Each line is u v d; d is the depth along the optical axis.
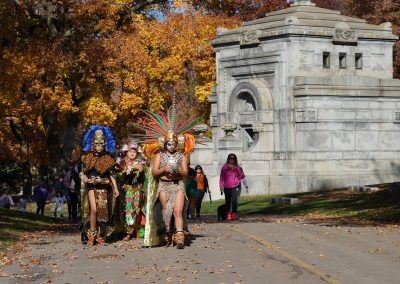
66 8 60.16
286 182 53.50
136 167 22.80
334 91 54.56
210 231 24.42
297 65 54.88
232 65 57.88
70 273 17.14
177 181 20.56
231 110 57.44
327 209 36.66
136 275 16.45
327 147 54.53
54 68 57.50
